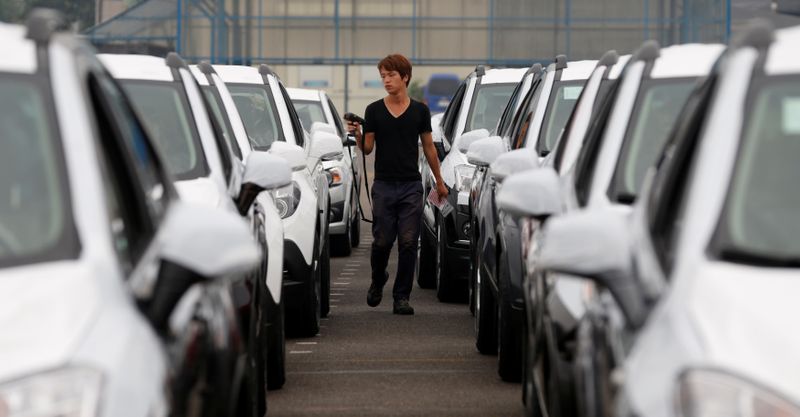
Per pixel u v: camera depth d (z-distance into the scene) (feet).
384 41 334.24
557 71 65.10
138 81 47.57
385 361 60.80
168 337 24.52
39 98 25.98
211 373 27.35
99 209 24.71
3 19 312.50
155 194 30.89
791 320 22.48
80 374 21.02
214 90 61.62
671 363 22.35
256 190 43.42
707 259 24.62
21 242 23.84
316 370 58.49
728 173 26.21
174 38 319.68
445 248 81.56
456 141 91.35
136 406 21.27
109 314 22.71
